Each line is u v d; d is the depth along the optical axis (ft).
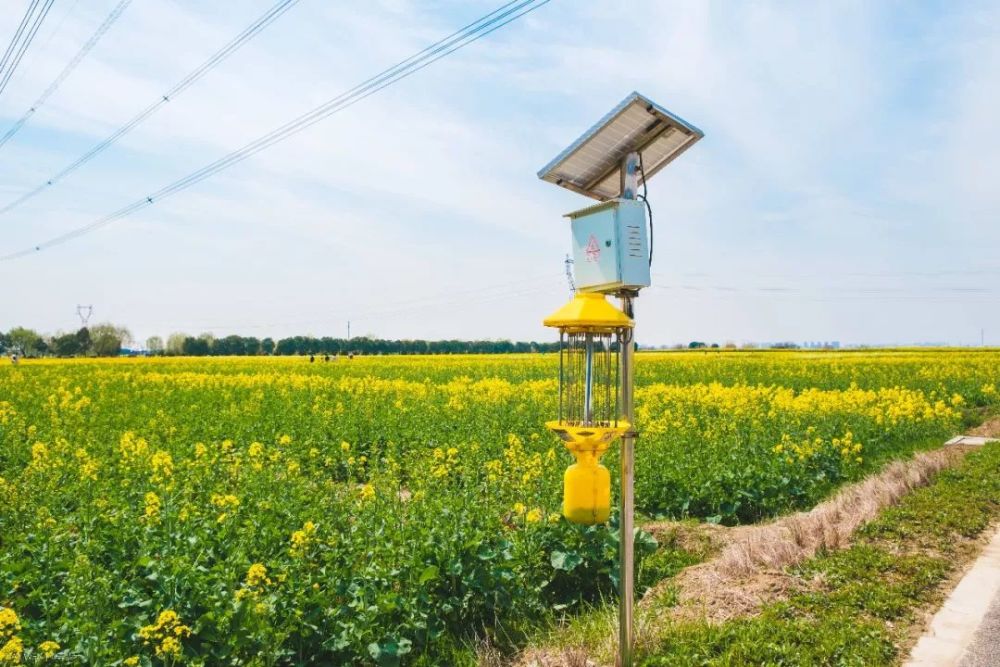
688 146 19.15
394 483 30.60
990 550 26.07
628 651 17.69
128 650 17.66
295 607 19.38
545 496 29.53
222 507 26.89
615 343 17.87
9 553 22.63
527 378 118.83
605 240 17.42
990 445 46.62
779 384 103.50
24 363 191.72
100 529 24.12
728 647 18.42
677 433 46.06
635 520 34.01
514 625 22.88
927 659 17.80
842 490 36.65
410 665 20.27
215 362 200.34
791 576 23.24
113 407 69.31
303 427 54.34
